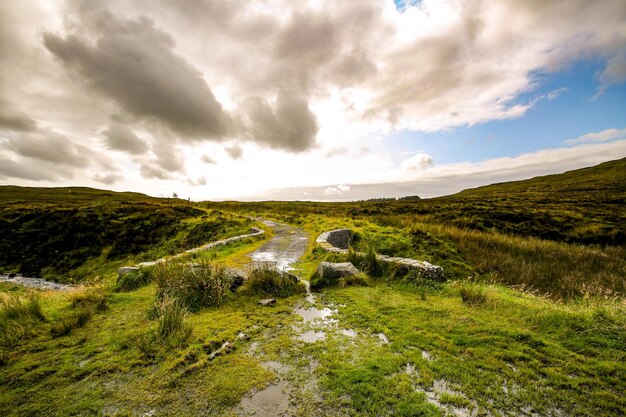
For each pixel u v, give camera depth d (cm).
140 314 673
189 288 767
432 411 358
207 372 443
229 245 1675
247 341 543
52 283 2195
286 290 830
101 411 366
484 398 385
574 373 437
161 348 507
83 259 2575
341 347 517
